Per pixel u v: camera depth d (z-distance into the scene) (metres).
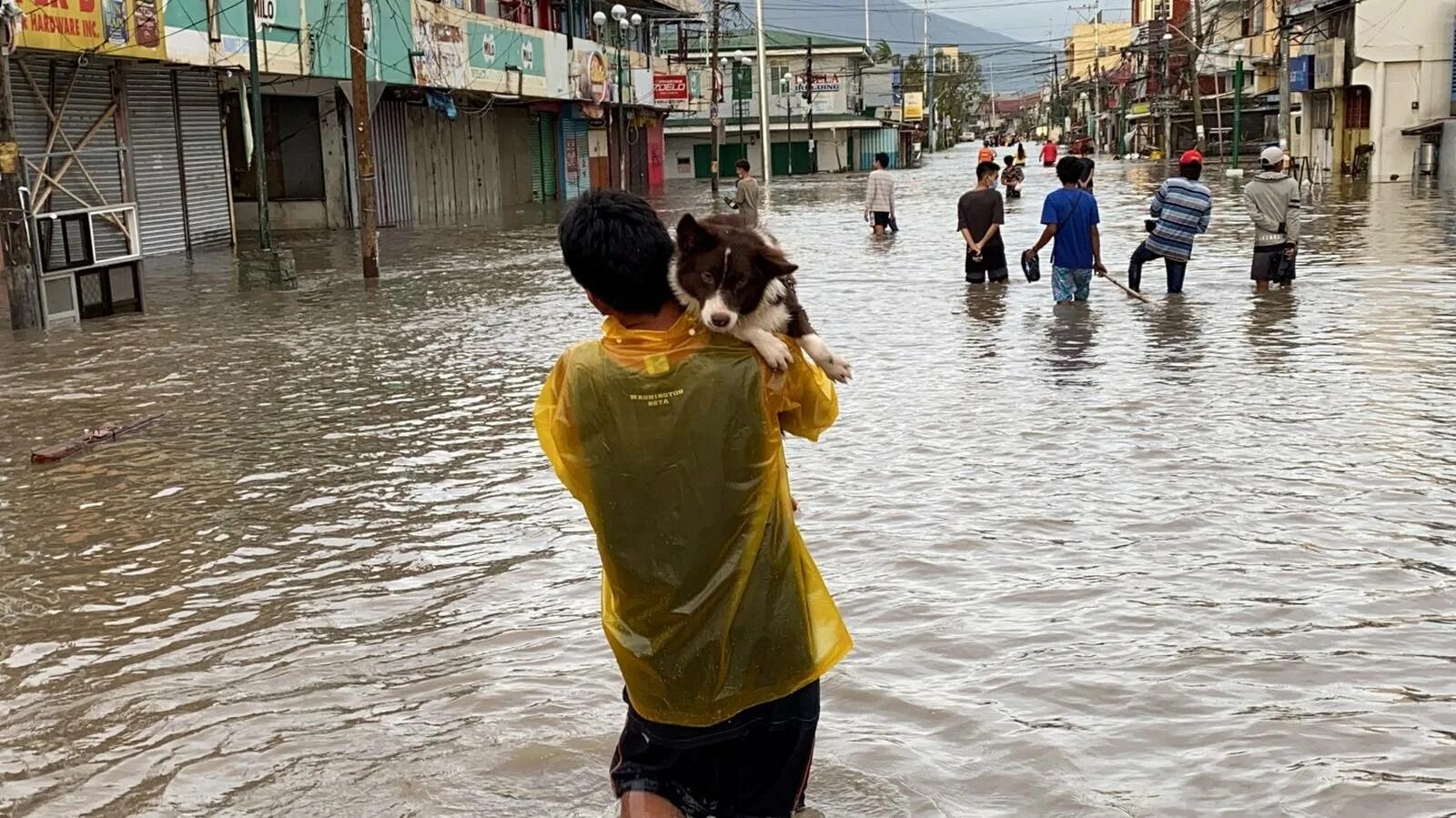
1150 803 3.53
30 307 14.01
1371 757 3.77
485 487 7.23
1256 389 9.09
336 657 4.86
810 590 3.08
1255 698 4.20
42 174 18.94
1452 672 4.37
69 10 18.03
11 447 8.54
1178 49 71.81
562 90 41.84
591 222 2.87
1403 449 7.37
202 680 4.69
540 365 11.16
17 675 4.80
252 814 3.68
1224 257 18.52
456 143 38.59
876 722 4.10
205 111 24.86
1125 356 10.62
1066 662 4.52
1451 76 41.75
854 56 78.50
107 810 3.75
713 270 2.78
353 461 7.89
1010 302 14.28
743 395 2.86
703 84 68.75
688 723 2.98
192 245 24.34
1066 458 7.42
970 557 5.74
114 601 5.57
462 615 5.26
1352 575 5.36
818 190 49.75
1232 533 5.96
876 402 9.11
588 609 5.28
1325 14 46.44
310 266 21.31
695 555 2.90
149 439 8.66
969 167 78.75
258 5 23.64
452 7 32.78
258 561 6.05
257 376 10.94
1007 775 3.71
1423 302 13.12
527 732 4.11
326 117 30.72
